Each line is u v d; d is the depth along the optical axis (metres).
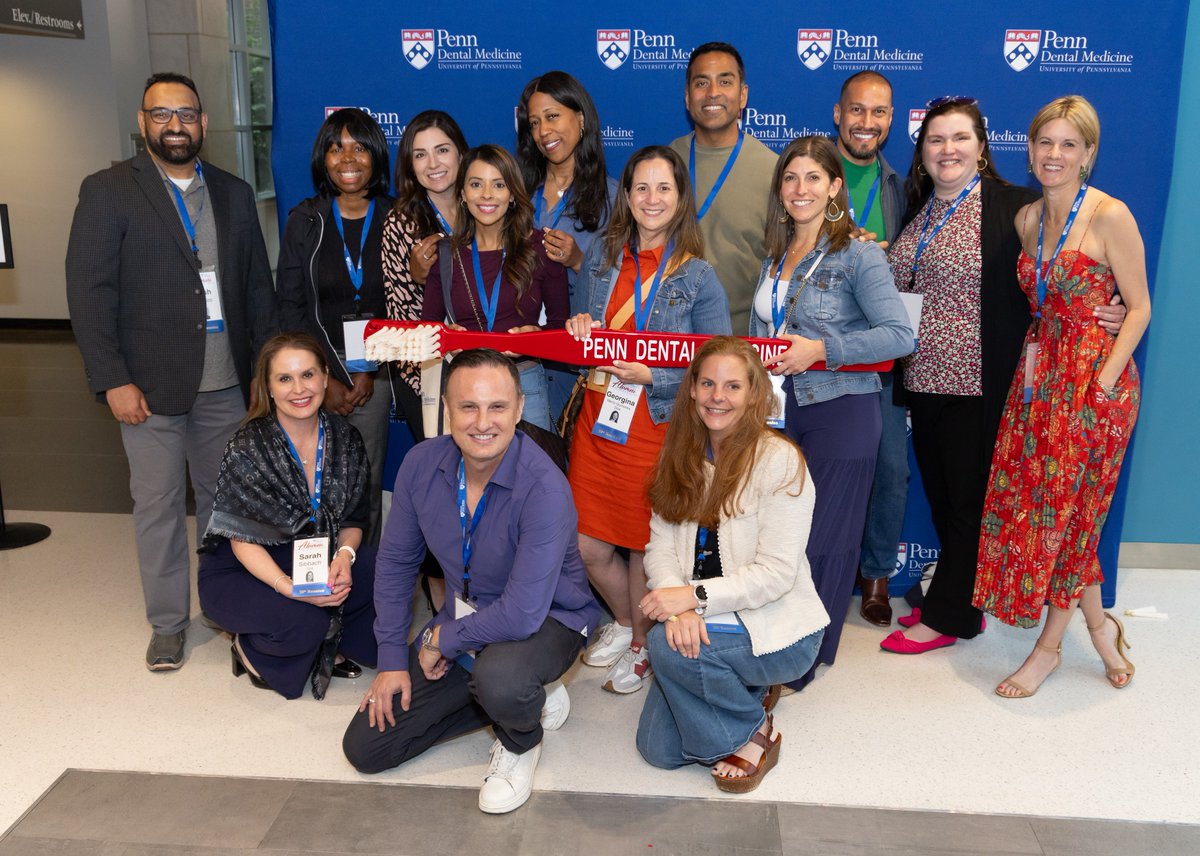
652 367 2.76
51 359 7.92
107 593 3.65
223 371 3.14
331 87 3.59
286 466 2.82
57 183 8.79
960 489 3.09
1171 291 3.60
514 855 2.20
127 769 2.53
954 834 2.29
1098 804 2.42
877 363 2.75
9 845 2.22
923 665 3.15
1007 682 2.96
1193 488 3.81
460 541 2.38
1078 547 2.83
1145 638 3.33
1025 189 2.92
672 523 2.48
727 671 2.37
